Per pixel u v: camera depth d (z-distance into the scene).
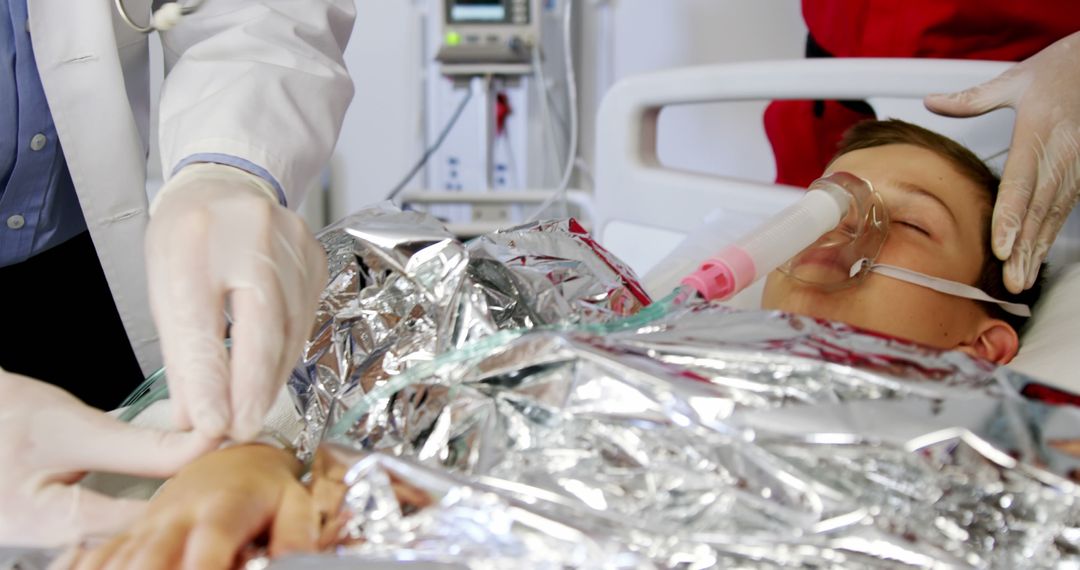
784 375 0.66
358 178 2.90
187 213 0.79
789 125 1.90
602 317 0.88
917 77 1.35
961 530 0.63
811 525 0.61
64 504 0.69
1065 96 1.21
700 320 0.76
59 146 1.19
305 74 1.06
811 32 1.92
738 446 0.63
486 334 0.86
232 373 0.71
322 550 0.61
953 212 1.13
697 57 2.58
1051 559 0.63
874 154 1.20
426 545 0.59
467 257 0.89
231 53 1.07
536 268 0.93
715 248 1.26
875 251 1.09
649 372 0.66
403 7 2.76
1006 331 1.14
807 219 0.98
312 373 0.93
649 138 1.63
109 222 1.22
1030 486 0.61
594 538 0.57
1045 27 1.54
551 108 2.58
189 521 0.60
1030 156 1.17
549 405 0.68
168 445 0.71
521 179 2.52
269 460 0.69
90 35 1.14
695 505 0.63
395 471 0.62
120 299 1.27
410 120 2.83
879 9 1.68
